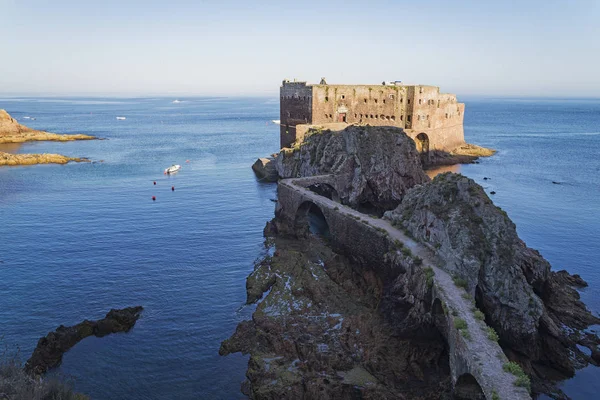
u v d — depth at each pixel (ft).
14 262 215.51
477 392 109.91
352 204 298.15
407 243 173.27
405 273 159.22
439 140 483.92
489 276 143.95
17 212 298.35
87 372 137.49
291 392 124.77
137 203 325.42
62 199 334.65
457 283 140.97
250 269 210.18
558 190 368.27
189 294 185.98
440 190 173.37
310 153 342.85
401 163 311.88
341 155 307.78
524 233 262.67
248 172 449.89
